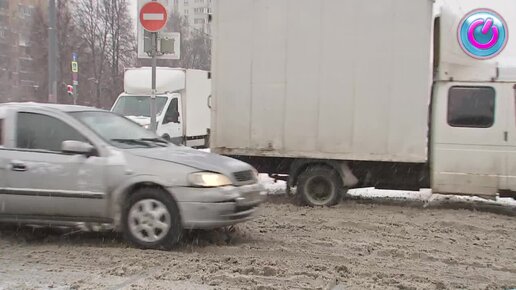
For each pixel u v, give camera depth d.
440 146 9.12
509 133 8.88
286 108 9.62
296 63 9.53
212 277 5.30
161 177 6.21
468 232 7.61
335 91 9.38
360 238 7.15
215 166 6.33
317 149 9.52
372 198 10.51
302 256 6.21
